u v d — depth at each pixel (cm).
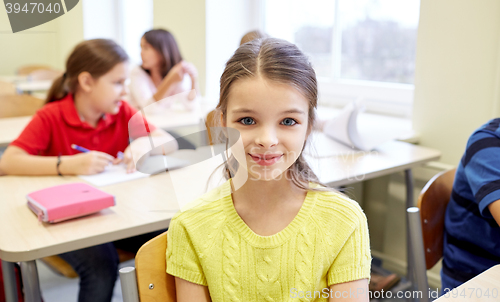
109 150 165
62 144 158
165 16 313
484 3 155
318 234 79
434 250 114
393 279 166
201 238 78
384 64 219
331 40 242
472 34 160
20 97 234
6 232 100
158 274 80
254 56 68
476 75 161
